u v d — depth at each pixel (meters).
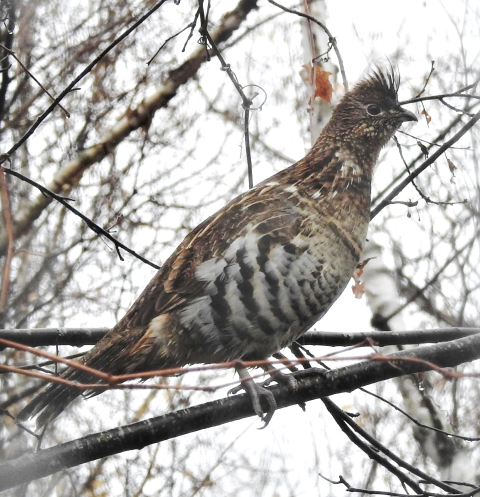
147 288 8.30
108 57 16.19
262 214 8.28
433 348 7.82
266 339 8.21
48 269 15.98
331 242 8.38
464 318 15.12
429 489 14.27
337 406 8.77
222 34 15.70
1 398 14.34
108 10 16.14
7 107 14.48
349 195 8.85
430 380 14.18
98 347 8.05
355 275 9.50
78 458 7.09
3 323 14.74
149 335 8.06
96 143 15.90
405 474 8.45
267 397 7.71
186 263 8.17
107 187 16.78
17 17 12.95
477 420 13.95
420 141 10.63
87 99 16.28
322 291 8.32
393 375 7.83
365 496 14.33
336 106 9.80
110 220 16.42
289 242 8.17
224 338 8.12
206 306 8.04
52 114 16.16
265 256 8.07
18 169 15.68
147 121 15.85
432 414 12.82
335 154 9.26
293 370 8.29
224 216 8.36
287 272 8.11
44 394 7.75
